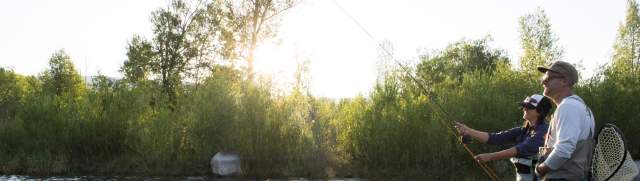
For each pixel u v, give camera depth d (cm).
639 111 2602
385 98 2556
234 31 3566
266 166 2372
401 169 2433
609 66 2734
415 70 4909
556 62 459
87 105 2512
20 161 2331
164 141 2370
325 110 2508
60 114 2466
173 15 3553
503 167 2250
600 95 2564
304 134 2411
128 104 2519
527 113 546
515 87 2556
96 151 2472
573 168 440
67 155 2414
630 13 3950
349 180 2244
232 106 2386
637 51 3925
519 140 582
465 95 2486
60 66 4881
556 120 442
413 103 2456
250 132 2361
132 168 2364
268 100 2430
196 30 3581
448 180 2269
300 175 2348
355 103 2588
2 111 3338
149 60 3522
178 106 2617
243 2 3569
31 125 2425
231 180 2181
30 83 5484
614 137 438
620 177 440
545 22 3316
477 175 2278
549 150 455
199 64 3569
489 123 2327
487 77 2641
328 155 2431
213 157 2339
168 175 2289
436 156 2373
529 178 543
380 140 2433
